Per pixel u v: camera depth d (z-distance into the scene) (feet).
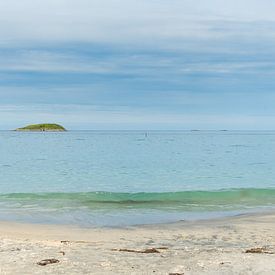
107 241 60.13
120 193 115.85
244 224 74.02
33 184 139.23
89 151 318.86
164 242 59.57
